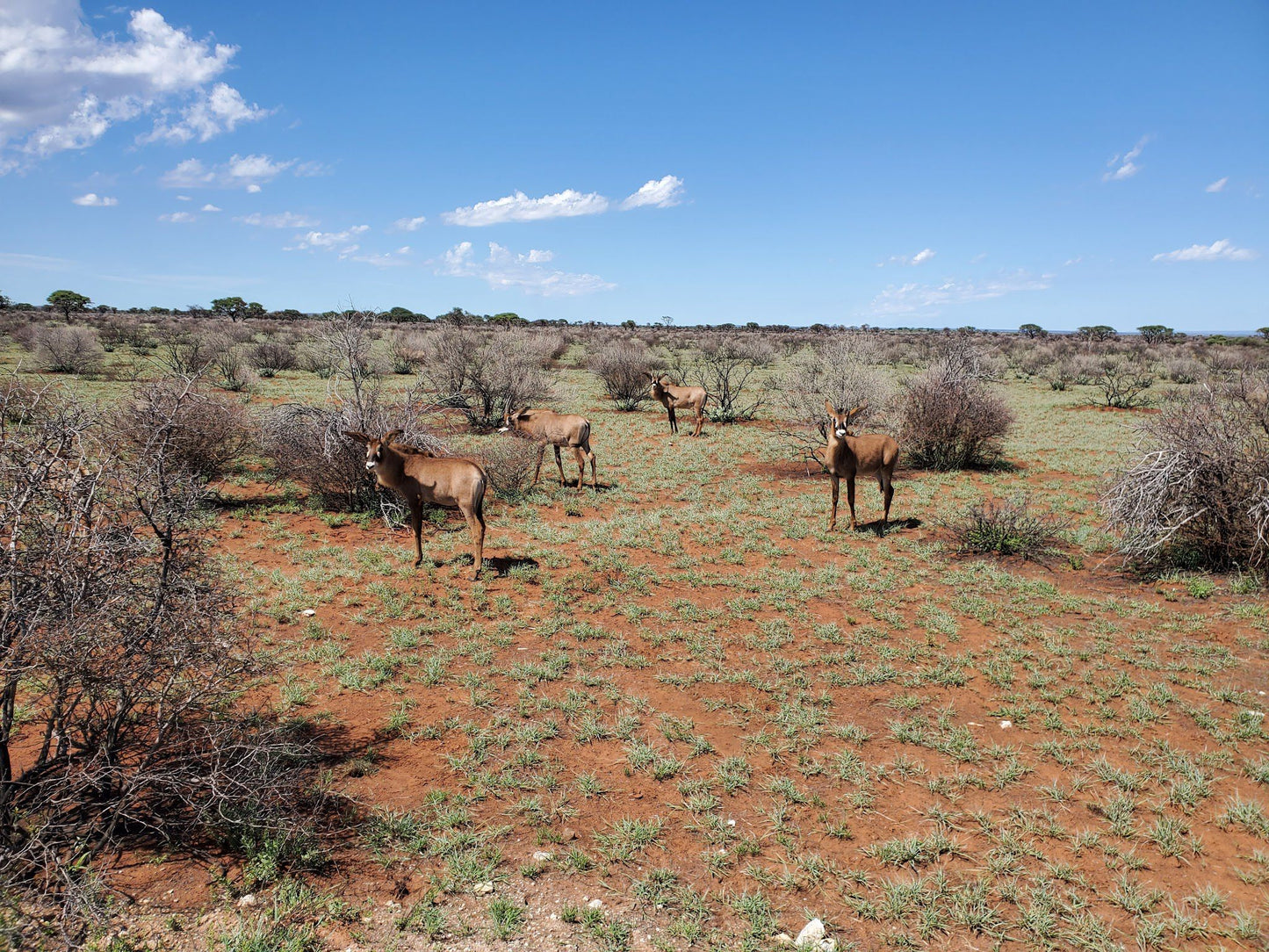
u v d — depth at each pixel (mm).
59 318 62969
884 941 3896
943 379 18688
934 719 6242
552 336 52906
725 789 5227
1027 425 25219
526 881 4258
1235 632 7832
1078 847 4617
